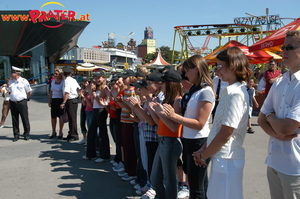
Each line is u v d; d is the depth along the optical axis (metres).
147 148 3.45
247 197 3.56
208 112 2.51
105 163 5.13
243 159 2.16
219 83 6.50
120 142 4.68
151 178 3.06
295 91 2.00
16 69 6.71
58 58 31.27
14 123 6.84
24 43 21.59
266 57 9.81
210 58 10.09
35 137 7.27
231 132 2.04
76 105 6.88
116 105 4.64
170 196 2.82
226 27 24.30
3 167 4.95
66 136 7.35
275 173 2.21
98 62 52.28
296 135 2.05
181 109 2.79
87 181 4.29
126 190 3.96
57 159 5.39
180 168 3.64
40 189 4.00
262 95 9.70
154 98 3.14
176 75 2.89
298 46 2.01
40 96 19.94
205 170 2.63
